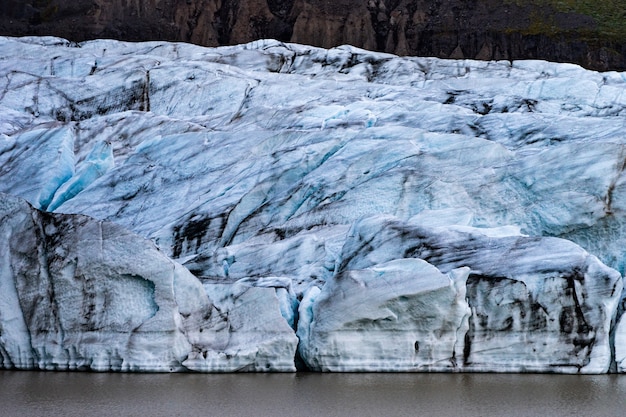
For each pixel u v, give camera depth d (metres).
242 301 50.06
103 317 49.03
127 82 85.56
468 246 51.22
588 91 79.38
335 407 41.91
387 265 49.47
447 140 63.28
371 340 48.56
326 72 90.50
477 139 61.97
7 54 94.19
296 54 93.94
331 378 47.69
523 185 58.25
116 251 49.03
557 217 56.56
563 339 48.47
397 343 48.56
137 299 49.09
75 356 49.03
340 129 67.19
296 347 49.50
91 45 99.38
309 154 64.56
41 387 45.47
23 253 49.69
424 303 47.84
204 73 85.56
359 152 63.78
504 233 53.75
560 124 67.81
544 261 49.22
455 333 48.44
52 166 69.12
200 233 61.16
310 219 60.06
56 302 49.28
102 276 49.03
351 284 48.66
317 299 49.75
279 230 59.97
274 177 63.38
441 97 79.31
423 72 89.88
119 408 41.75
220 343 49.22
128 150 74.19
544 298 48.34
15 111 82.19
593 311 48.44
